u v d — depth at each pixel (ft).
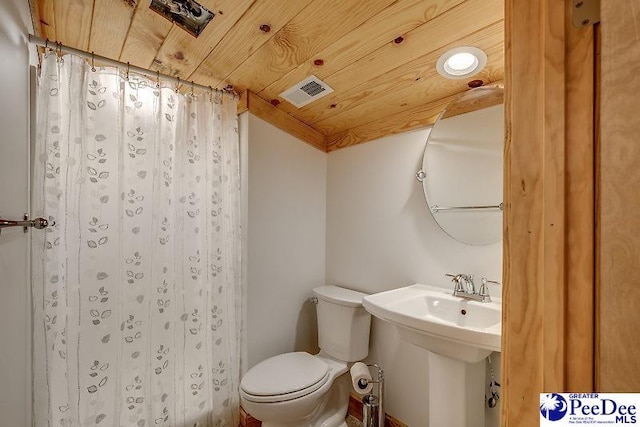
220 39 4.15
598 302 1.60
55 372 3.90
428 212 4.99
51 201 3.84
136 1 3.52
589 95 1.64
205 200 5.31
